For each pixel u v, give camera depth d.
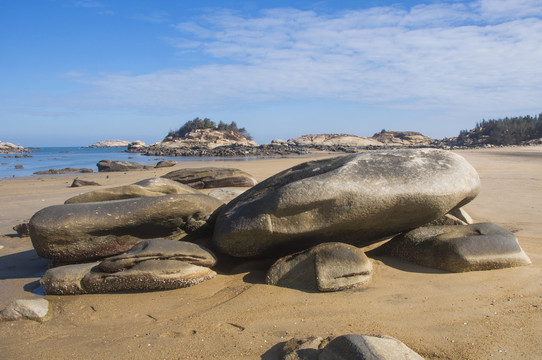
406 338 3.42
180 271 4.71
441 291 4.27
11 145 80.00
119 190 6.36
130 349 3.49
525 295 4.07
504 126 69.44
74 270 4.86
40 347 3.62
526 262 4.82
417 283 4.52
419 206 4.89
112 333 3.81
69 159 43.12
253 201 5.13
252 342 3.48
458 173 5.16
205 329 3.77
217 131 84.69
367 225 4.98
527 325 3.50
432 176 4.97
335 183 4.74
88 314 4.25
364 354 2.72
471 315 3.74
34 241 5.28
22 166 29.70
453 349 3.23
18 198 12.29
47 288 4.76
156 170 24.48
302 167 5.67
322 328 3.65
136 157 46.28
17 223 8.79
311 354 3.05
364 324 3.68
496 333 3.41
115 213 5.35
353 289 4.42
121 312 4.25
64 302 4.57
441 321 3.66
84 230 5.25
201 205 5.83
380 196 4.73
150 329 3.84
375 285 4.52
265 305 4.17
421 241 5.17
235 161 32.72
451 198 4.98
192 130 86.69
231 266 5.40
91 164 33.75
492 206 8.67
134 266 4.71
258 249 5.16
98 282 4.68
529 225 6.93
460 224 5.80
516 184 11.95
